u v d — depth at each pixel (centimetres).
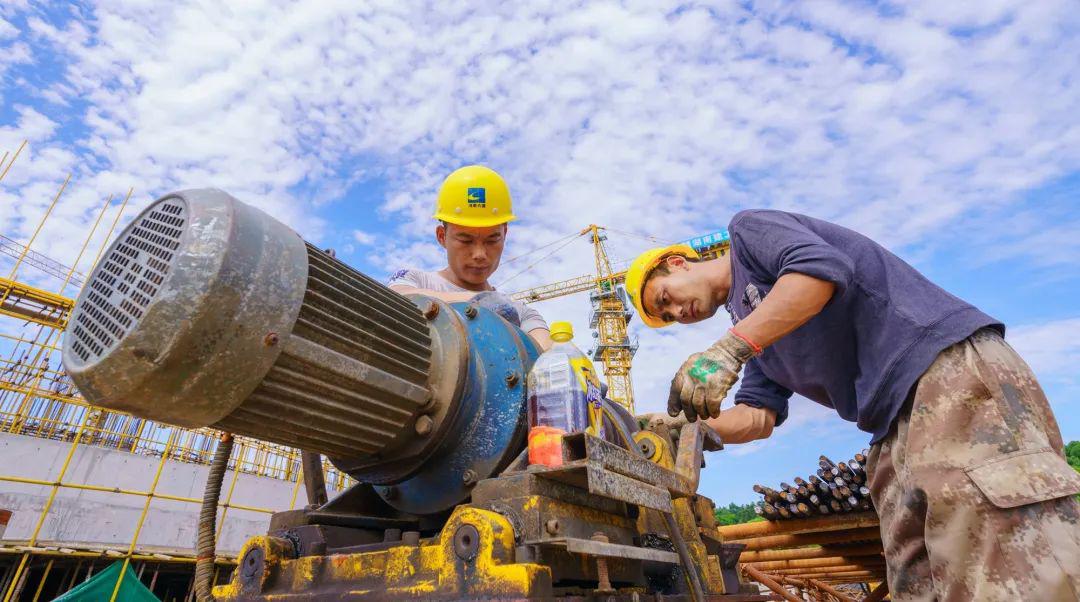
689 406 148
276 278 117
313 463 183
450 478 157
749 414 241
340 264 147
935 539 142
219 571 1263
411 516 170
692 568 147
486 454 154
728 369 144
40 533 1062
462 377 154
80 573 1166
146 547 1174
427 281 283
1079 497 132
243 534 1326
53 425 1400
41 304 1630
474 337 172
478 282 295
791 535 441
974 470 137
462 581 109
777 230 169
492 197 284
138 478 1257
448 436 153
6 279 1537
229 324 108
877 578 574
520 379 161
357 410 135
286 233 128
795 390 208
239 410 117
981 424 141
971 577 134
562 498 130
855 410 183
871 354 165
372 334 140
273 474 1581
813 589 640
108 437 1431
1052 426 145
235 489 1363
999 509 132
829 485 415
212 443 1495
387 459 152
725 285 211
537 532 114
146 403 106
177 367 104
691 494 175
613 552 119
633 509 168
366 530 161
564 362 152
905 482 154
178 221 115
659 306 222
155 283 106
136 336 101
